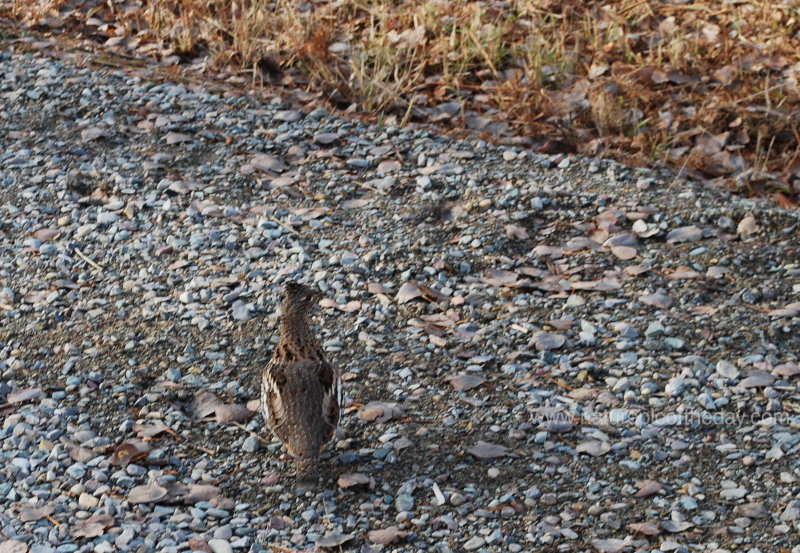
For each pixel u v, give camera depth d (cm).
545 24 1886
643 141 1498
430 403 959
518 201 1310
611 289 1134
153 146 1475
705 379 983
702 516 813
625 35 1802
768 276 1155
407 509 827
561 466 875
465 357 1026
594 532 800
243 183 1382
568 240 1234
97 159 1440
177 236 1256
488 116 1616
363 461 881
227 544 786
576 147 1515
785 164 1478
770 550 774
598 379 995
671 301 1109
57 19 1938
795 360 1013
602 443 899
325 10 1961
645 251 1209
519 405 955
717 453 888
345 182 1390
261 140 1496
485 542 790
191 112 1567
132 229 1278
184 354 1033
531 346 1038
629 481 855
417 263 1188
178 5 1930
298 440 800
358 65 1694
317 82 1697
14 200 1348
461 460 882
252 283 1157
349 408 952
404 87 1677
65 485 858
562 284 1148
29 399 968
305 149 1477
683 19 1897
